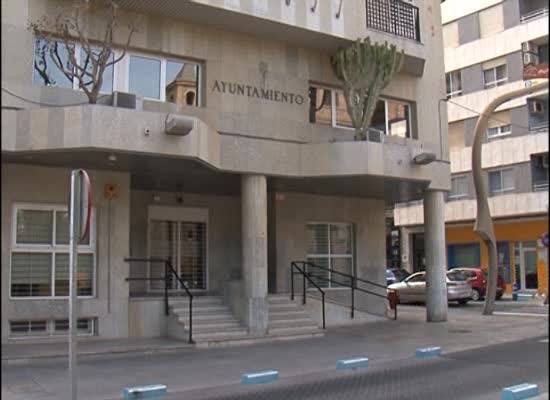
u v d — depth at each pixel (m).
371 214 20.78
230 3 14.46
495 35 37.03
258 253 15.05
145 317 14.55
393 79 18.67
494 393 8.98
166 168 14.35
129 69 14.35
